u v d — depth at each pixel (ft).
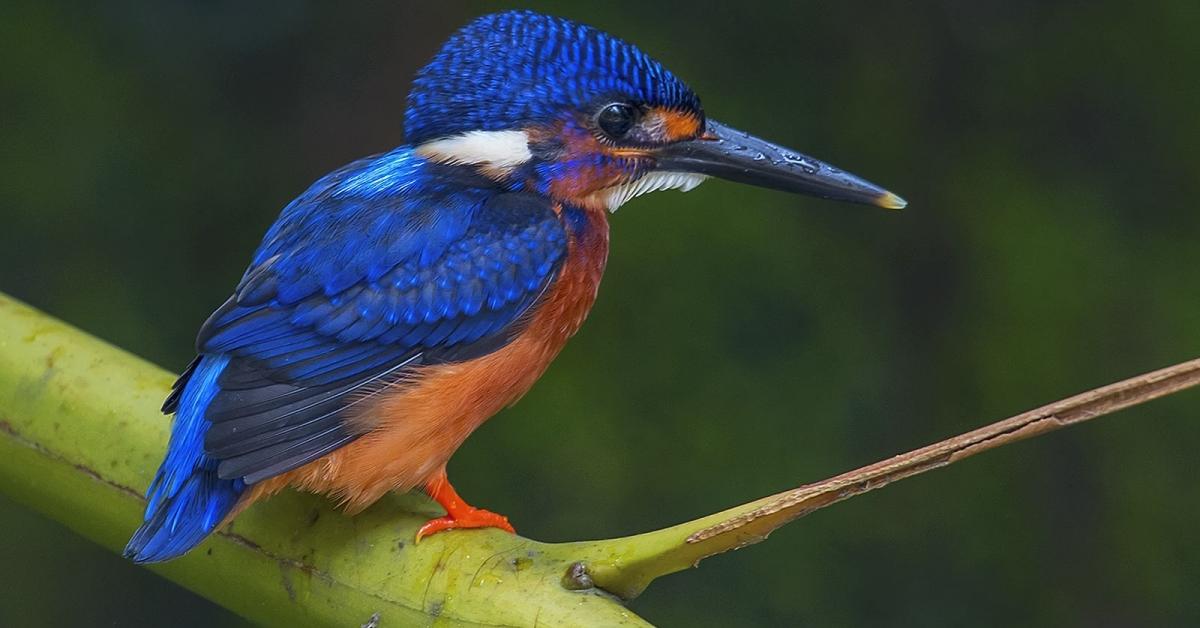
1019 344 38.42
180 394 17.34
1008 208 39.81
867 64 40.98
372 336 19.24
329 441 18.12
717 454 36.06
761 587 36.04
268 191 40.32
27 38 39.78
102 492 16.62
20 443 16.81
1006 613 36.29
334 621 15.06
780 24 40.86
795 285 38.11
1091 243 39.24
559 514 35.55
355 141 40.88
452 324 19.67
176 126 40.22
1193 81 40.50
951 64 41.19
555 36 21.38
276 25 40.60
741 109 39.96
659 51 40.14
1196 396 37.68
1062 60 40.91
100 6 40.32
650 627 13.03
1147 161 40.24
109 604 37.47
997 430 11.87
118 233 39.24
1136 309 38.50
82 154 39.37
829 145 40.27
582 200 21.90
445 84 21.40
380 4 41.16
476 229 20.26
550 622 13.34
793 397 37.06
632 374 36.81
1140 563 36.45
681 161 22.44
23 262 38.58
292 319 18.88
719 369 37.06
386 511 15.90
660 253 37.83
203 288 39.40
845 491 12.26
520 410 36.35
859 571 36.24
